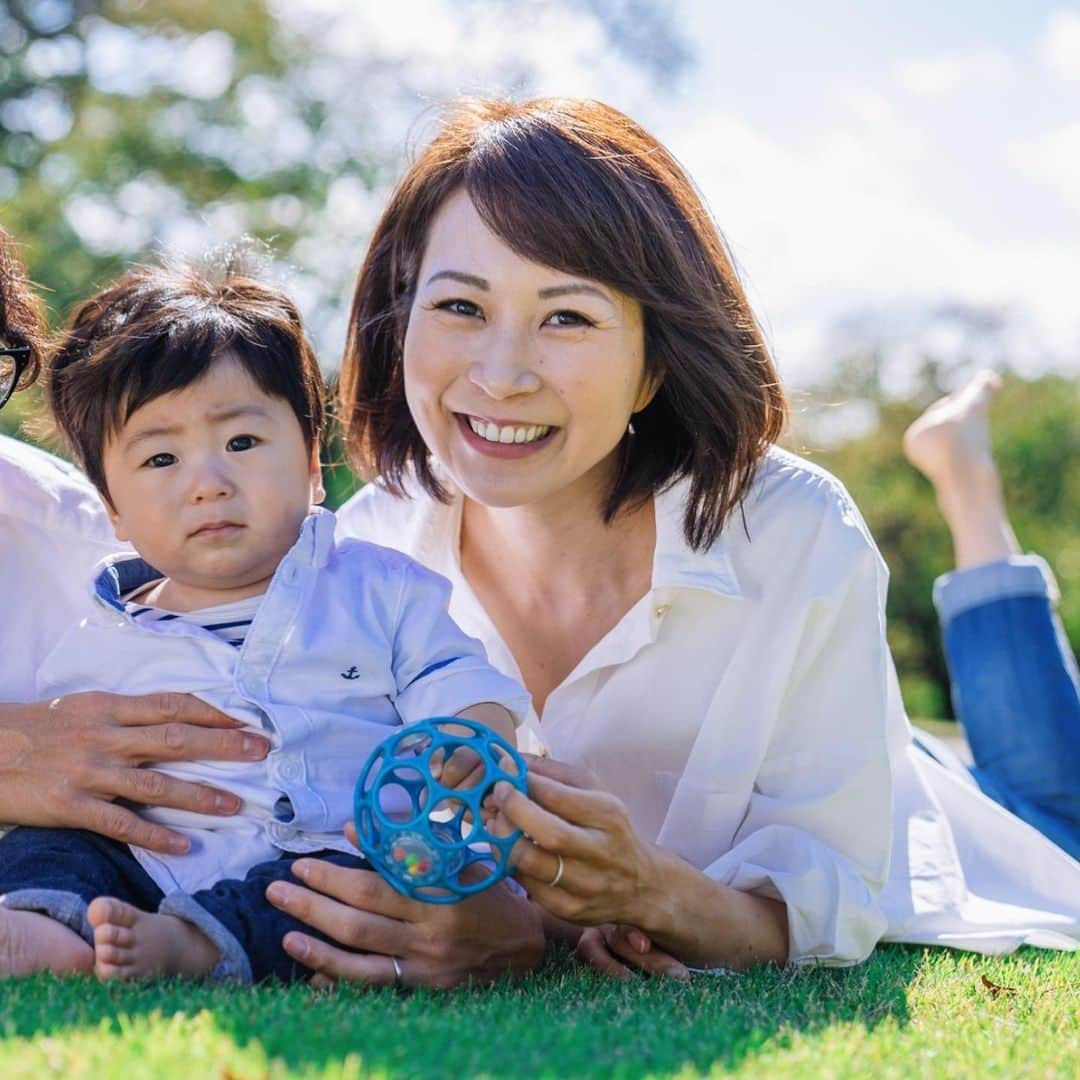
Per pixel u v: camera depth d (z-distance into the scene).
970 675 4.32
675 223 2.63
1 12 15.31
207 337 2.49
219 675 2.44
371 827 2.13
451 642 2.54
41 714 2.41
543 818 2.12
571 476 2.63
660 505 2.79
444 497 3.01
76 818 2.32
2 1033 1.63
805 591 2.72
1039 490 16.45
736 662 2.76
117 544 2.85
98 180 15.50
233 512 2.46
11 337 2.83
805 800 2.74
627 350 2.59
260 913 2.17
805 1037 1.84
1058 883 3.30
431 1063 1.55
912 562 15.85
